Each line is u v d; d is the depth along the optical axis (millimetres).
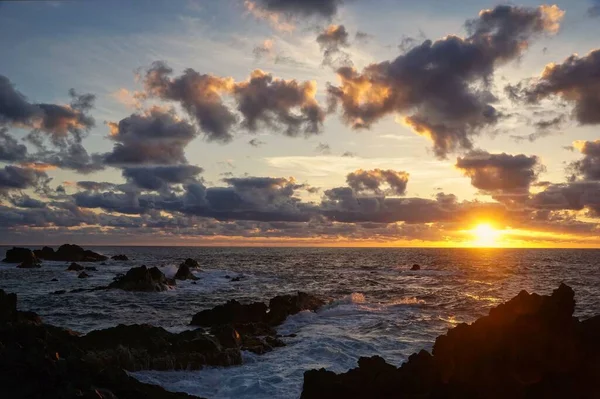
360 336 23766
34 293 46719
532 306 12211
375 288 53188
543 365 11156
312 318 30484
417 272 82375
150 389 13812
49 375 12938
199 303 40094
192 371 17641
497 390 11102
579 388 10898
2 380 12703
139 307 37094
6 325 16734
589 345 11391
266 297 45000
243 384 15914
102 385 13281
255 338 22594
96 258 112250
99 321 30250
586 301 42312
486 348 11656
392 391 11672
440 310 32906
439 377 11547
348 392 11945
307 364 18609
